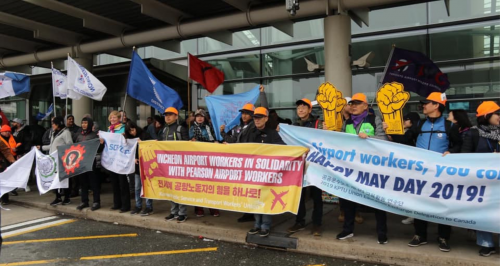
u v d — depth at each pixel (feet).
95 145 22.36
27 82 29.48
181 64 43.93
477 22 29.76
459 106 30.48
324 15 34.96
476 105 29.76
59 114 54.03
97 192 22.81
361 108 16.24
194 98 43.52
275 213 16.12
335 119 16.81
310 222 18.88
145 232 19.33
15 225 20.97
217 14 30.12
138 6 30.22
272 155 16.37
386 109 15.34
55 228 20.25
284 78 37.76
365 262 14.47
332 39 25.49
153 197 19.92
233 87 40.70
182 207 19.48
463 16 30.25
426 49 31.55
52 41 36.86
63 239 18.13
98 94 25.03
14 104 59.93
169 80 43.93
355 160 15.38
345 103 17.75
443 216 13.73
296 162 15.93
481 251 13.39
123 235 18.76
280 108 37.91
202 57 42.42
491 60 29.27
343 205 16.05
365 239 15.66
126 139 21.20
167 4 29.86
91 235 18.81
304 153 15.79
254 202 16.67
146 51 46.44
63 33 37.06
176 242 17.51
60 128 24.90
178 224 19.08
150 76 23.12
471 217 13.30
